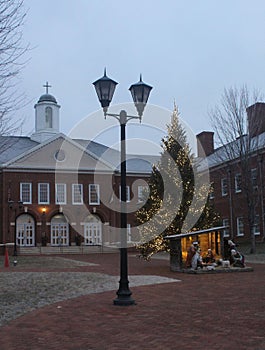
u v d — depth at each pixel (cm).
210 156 4788
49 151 5012
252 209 3306
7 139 1573
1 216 4812
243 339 784
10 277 1870
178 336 825
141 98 1262
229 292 1377
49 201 4941
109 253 4556
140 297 1323
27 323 992
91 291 1488
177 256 2145
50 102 5666
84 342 809
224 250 2273
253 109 3459
